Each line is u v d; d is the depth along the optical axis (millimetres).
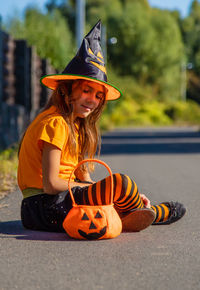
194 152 12922
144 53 59719
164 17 61969
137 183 6871
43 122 3488
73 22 67375
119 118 48812
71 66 3543
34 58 13281
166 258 3037
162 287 2506
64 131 3473
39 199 3594
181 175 7883
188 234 3697
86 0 66875
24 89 12781
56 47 20641
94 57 3543
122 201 3500
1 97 10922
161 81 60375
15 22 20484
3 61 11383
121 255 3090
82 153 3809
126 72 60156
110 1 66938
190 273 2740
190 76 73250
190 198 5570
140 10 62062
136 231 3725
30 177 3594
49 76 3479
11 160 8469
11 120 11406
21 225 3961
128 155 11891
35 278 2641
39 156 3537
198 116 55500
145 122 49688
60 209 3529
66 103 3557
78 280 2605
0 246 3289
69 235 3453
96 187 3445
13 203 5113
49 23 21766
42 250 3191
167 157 11336
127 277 2660
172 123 53156
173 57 61000
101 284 2543
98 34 3625
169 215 3986
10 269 2799
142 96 56906
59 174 3559
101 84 3555
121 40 59719
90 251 3172
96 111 3732
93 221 3381
